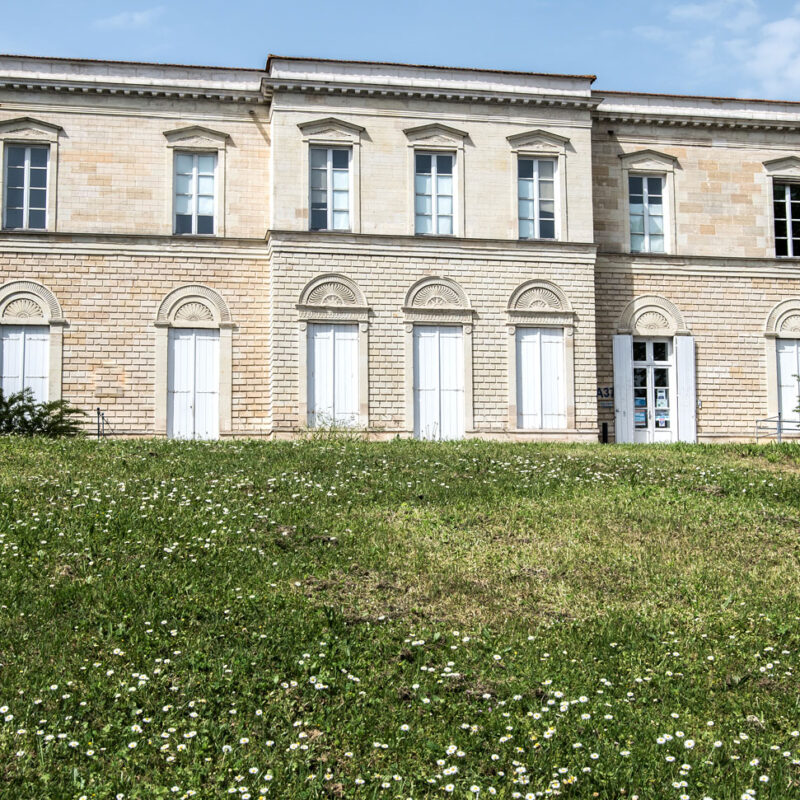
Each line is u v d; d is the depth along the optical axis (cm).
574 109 3403
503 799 931
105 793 919
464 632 1283
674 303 3509
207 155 3325
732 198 3584
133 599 1339
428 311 3244
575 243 3341
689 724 1073
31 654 1172
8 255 3166
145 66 3262
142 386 3194
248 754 990
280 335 3162
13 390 3142
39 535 1573
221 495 1873
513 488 2056
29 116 3203
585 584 1480
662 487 2116
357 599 1385
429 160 3322
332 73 3250
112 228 3228
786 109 3628
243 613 1312
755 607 1395
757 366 3541
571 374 3309
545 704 1105
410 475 2125
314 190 3256
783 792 945
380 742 1020
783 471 2323
